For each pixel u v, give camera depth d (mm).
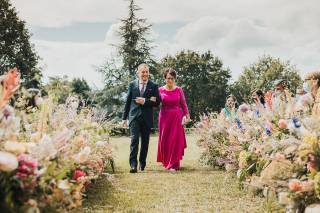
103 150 6613
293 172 3816
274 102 5215
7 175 2428
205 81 62500
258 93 8523
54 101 4430
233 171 6777
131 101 8656
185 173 8055
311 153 3467
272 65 63062
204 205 5031
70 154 3625
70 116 5484
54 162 2850
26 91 3553
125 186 6422
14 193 2492
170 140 8688
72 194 3250
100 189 6055
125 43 47125
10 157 2324
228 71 63969
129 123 8531
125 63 46469
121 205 5016
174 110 8750
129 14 47469
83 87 54812
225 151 7227
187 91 61688
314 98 4938
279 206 3986
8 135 2744
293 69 62594
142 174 7922
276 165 4055
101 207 4848
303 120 3826
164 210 4789
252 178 5332
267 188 4270
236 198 5398
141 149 8656
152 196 5609
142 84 8594
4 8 36250
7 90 2715
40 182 2658
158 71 48188
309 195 3467
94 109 7504
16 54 35219
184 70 61312
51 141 2893
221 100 62062
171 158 8633
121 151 14508
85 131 5602
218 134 8711
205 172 8211
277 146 4375
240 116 6969
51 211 2771
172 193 5855
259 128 5898
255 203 5023
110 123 7949
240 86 64500
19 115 3295
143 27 47406
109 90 43562
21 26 36156
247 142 6258
